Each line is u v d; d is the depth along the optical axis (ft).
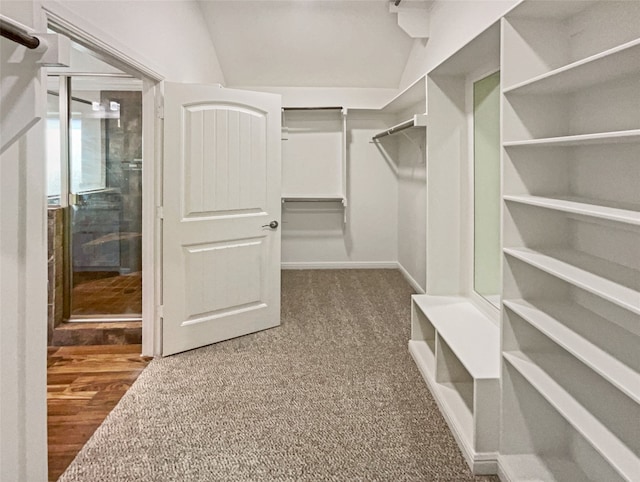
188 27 11.55
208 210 10.04
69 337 10.55
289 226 18.58
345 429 6.81
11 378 4.61
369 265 18.85
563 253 5.39
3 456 4.53
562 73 4.45
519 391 5.72
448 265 9.53
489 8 8.76
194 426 6.91
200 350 10.05
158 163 9.37
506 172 5.62
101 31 6.73
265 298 11.37
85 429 6.88
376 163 18.40
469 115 9.14
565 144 4.84
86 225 11.32
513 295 5.72
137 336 10.61
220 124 10.09
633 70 4.30
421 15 13.01
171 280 9.61
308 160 18.20
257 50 15.24
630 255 4.67
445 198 9.38
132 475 5.75
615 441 3.88
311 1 12.91
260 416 7.20
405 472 5.81
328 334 11.04
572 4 5.09
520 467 5.57
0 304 4.42
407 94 12.77
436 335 7.81
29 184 4.80
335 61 15.92
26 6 4.82
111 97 11.35
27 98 4.28
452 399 7.26
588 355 4.11
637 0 4.48
